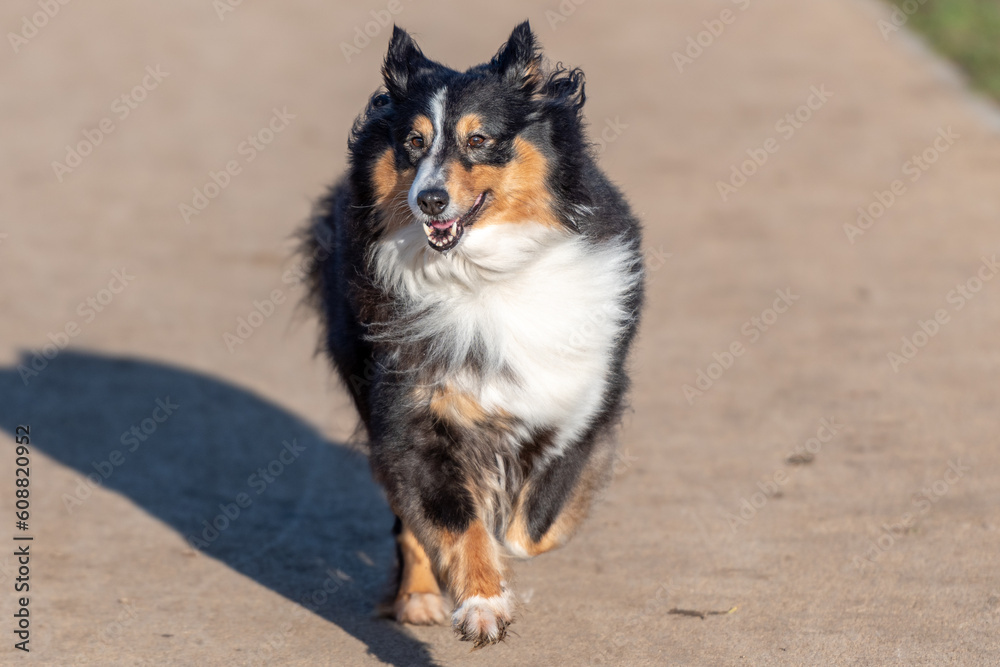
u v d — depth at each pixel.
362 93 30.89
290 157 25.77
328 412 14.13
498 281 8.16
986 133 24.52
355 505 11.58
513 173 8.11
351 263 8.66
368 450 8.95
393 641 8.62
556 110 8.38
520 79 8.38
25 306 17.78
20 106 29.89
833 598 8.81
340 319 9.29
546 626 8.65
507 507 8.55
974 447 11.62
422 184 7.80
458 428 8.06
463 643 8.53
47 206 22.78
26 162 25.56
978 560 9.23
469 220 8.02
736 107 27.97
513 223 8.16
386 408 8.10
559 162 8.28
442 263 8.12
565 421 8.34
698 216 20.92
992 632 8.06
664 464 11.84
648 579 9.37
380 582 9.84
